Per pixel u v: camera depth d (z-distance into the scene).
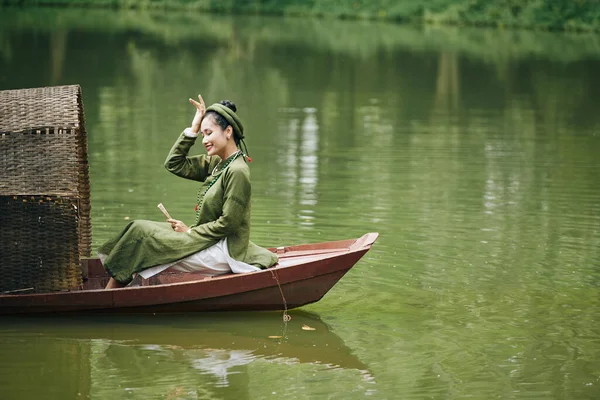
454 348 9.79
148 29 49.69
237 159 10.78
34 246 10.36
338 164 19.53
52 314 10.54
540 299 11.32
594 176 18.72
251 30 51.44
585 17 57.75
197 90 30.27
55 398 8.47
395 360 9.50
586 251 13.30
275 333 10.27
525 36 52.09
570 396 8.60
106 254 10.80
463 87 32.62
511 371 9.20
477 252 13.21
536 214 15.48
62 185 10.22
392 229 14.37
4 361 9.31
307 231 14.12
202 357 9.53
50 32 45.44
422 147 21.73
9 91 10.69
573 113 27.36
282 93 30.44
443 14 59.91
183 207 15.49
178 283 10.41
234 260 10.75
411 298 11.36
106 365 9.29
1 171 10.19
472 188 17.44
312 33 50.81
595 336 10.14
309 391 8.70
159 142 21.55
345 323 10.55
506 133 23.89
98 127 23.28
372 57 40.62
